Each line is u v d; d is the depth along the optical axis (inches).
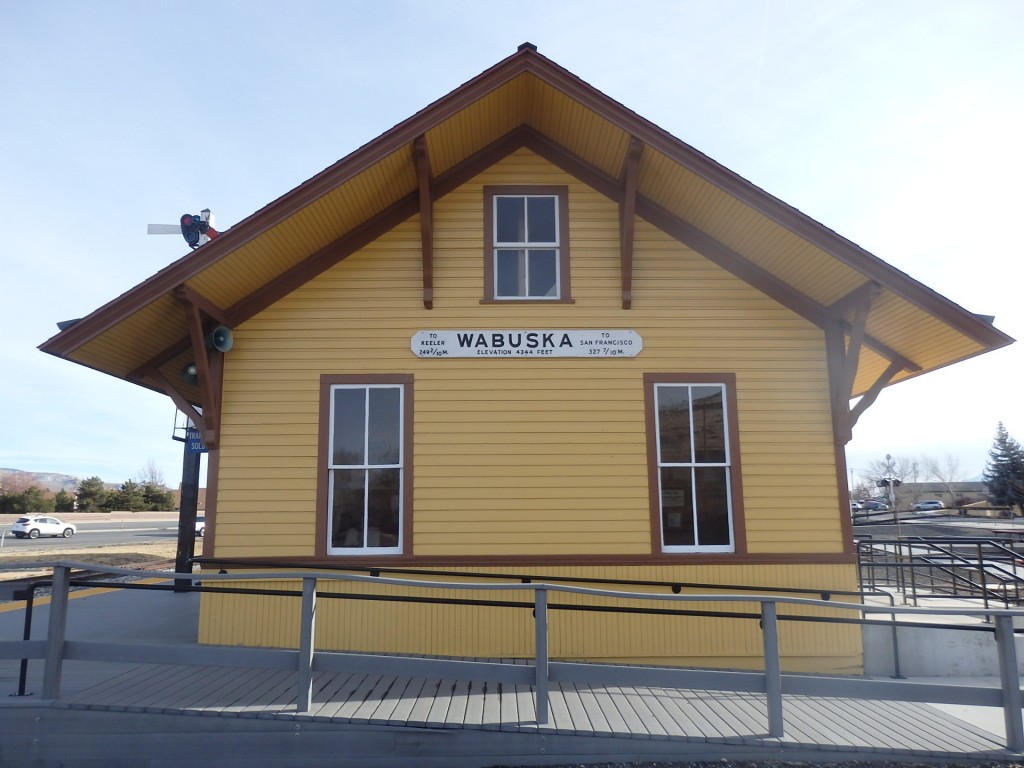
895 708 286.2
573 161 384.5
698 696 289.1
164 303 323.9
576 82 332.8
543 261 379.9
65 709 247.1
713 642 346.0
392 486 356.5
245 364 361.4
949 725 267.0
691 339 369.4
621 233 375.2
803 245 335.9
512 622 346.3
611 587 351.6
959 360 363.6
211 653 254.8
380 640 343.0
